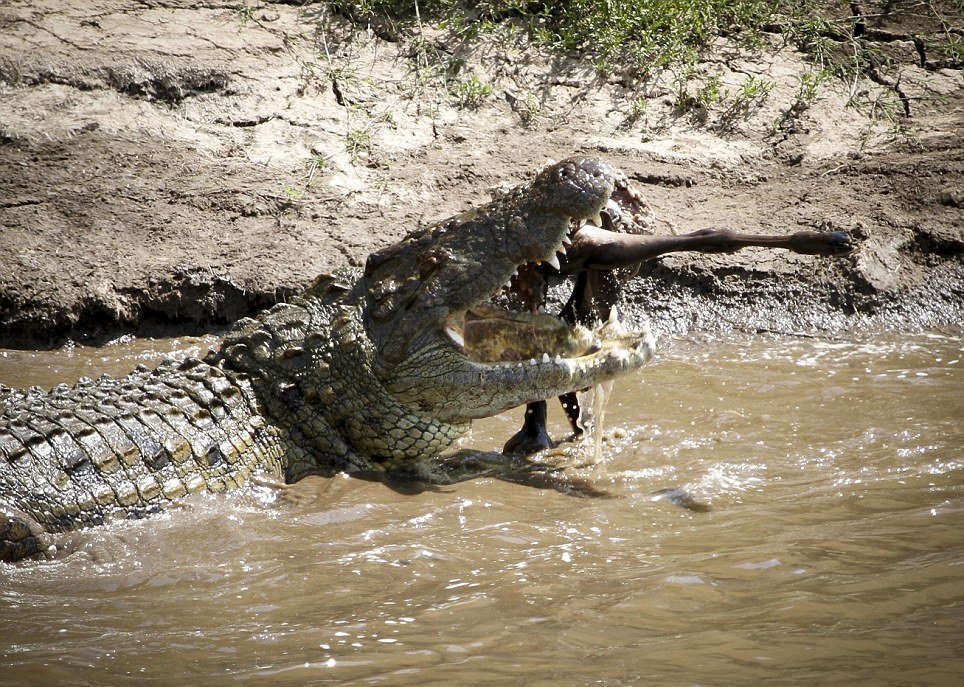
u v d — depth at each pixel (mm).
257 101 29719
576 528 14789
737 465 17062
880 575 12609
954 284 26062
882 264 26062
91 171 27109
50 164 27125
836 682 10141
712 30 34500
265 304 24438
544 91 31656
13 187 26328
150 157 27766
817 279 25609
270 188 27234
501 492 16266
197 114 29281
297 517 15391
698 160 29844
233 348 17328
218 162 28000
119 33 30469
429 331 16297
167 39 30594
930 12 36062
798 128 31344
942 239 26672
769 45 34500
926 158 29766
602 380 16219
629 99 31797
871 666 10430
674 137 30672
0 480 14859
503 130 30297
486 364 16234
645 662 10742
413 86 31094
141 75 29375
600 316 17688
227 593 13078
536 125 30594
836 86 33125
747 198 28469
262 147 28656
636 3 33625
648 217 18547
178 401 16547
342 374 16781
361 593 12914
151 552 14461
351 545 14414
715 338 24375
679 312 25031
